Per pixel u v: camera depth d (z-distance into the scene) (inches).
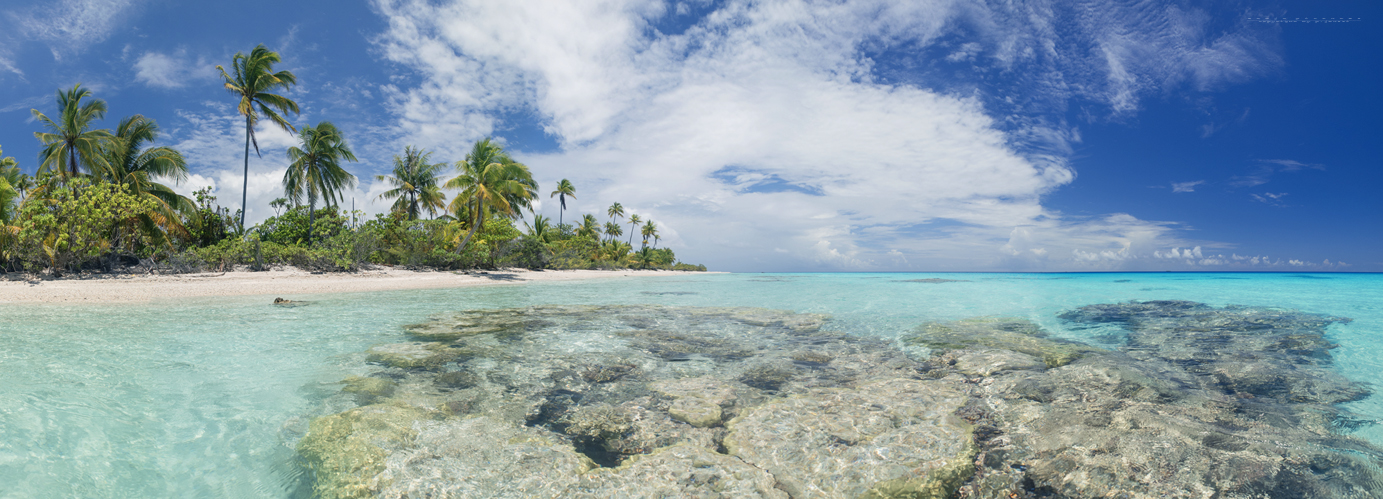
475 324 366.3
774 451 138.3
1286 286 826.2
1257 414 164.4
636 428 155.2
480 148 1192.8
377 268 1021.8
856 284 1078.4
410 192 1395.2
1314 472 123.2
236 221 1090.1
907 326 365.7
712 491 117.3
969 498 115.0
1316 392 190.4
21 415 156.2
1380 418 160.6
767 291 796.6
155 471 125.5
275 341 290.7
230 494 115.6
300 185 1120.2
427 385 201.5
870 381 210.1
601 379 212.5
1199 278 1259.8
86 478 120.7
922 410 169.9
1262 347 280.1
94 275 700.0
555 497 113.9
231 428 153.1
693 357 256.7
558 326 359.3
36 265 681.0
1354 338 307.9
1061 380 206.7
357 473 124.6
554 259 1604.3
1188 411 167.8
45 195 756.0
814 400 182.1
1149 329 349.1
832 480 123.2
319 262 908.6
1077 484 119.0
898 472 126.4
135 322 353.4
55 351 250.7
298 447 139.9
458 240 1199.6
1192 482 118.6
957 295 678.5
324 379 208.7
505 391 193.8
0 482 115.8
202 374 214.4
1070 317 419.5
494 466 128.8
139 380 202.2
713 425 157.9
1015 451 137.1
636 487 118.6
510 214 1321.4
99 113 909.8
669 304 540.7
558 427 155.7
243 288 634.8
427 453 135.8
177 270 777.6
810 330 346.0
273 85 1045.8
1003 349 272.1
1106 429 150.9
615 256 2166.6
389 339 301.3
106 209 704.4
